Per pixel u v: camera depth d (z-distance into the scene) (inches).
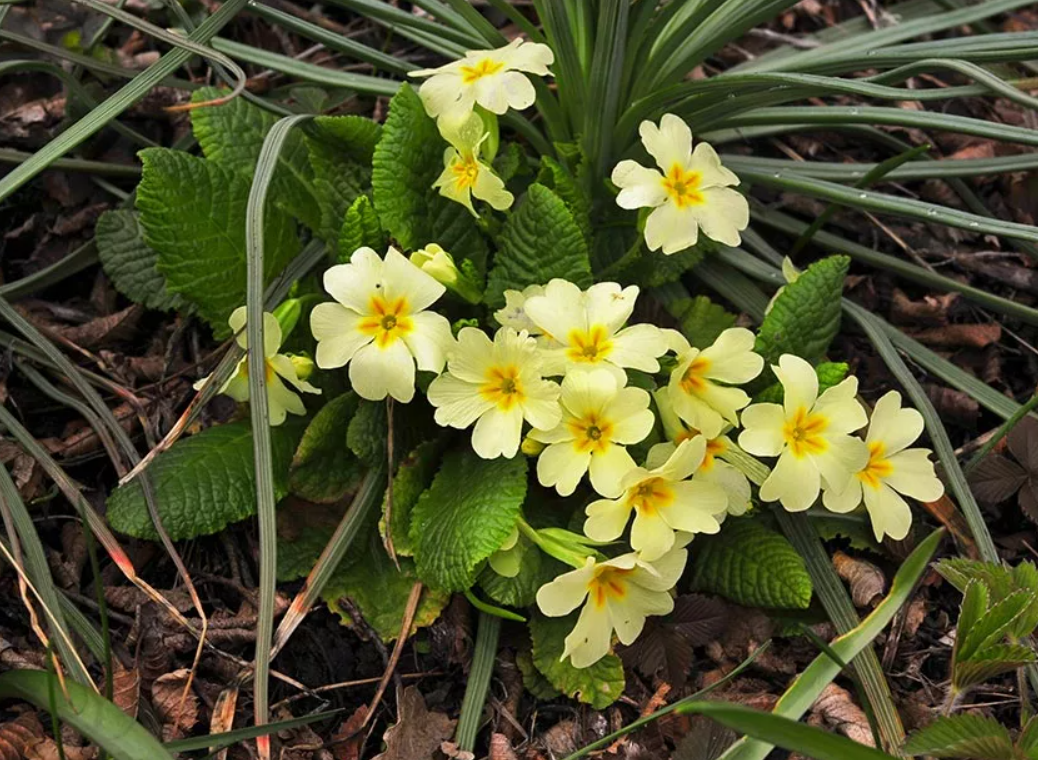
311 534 9.6
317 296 9.7
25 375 10.5
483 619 9.2
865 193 10.3
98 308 11.1
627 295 8.4
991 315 11.7
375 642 9.3
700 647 9.5
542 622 9.1
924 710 9.1
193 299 9.6
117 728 7.3
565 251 9.1
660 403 8.8
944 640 9.7
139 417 10.2
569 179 9.8
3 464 9.3
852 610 9.2
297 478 9.3
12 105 12.2
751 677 9.4
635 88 10.8
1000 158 11.1
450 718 9.1
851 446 8.5
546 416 8.2
